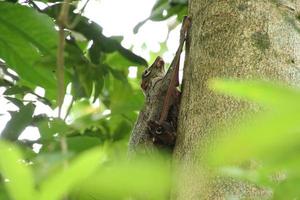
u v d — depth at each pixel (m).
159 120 9.67
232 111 9.41
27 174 4.50
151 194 4.11
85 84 10.25
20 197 4.45
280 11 9.54
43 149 9.32
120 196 4.31
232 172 6.12
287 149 3.96
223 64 9.50
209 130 9.41
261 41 9.50
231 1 9.58
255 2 9.55
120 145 10.30
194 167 9.34
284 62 9.48
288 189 5.96
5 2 9.71
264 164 4.32
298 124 3.69
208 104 9.45
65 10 9.21
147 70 10.00
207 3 9.62
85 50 10.55
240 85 3.84
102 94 10.52
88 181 4.42
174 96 9.70
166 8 10.48
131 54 10.30
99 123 10.39
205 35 9.57
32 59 9.85
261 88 3.79
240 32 9.52
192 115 9.48
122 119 10.45
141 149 9.74
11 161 4.43
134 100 10.50
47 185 4.50
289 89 3.82
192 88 9.53
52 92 10.13
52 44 9.78
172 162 9.50
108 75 10.36
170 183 4.21
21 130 9.54
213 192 9.27
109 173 4.18
